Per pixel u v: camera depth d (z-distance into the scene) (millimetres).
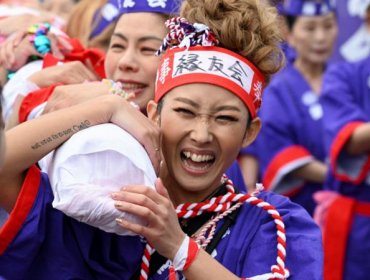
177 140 4836
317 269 4828
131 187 4523
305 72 10367
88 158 4598
